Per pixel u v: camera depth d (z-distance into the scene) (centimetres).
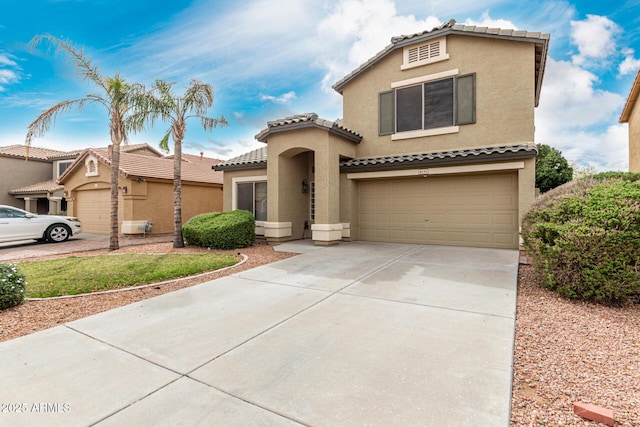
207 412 251
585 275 488
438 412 245
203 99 1115
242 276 689
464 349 346
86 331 413
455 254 893
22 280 530
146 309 494
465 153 972
